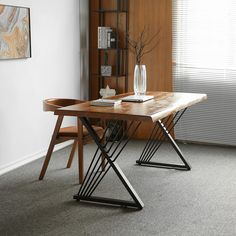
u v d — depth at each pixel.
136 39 7.16
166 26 6.97
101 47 7.14
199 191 5.12
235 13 6.62
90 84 7.48
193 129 7.05
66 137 5.39
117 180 5.43
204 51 6.83
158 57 7.08
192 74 6.94
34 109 6.23
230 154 6.51
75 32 7.02
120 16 7.22
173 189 5.17
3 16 5.53
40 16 6.23
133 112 4.57
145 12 7.06
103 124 6.40
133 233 4.18
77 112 4.66
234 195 5.02
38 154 6.33
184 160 5.84
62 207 4.69
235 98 6.76
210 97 6.88
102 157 5.61
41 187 5.22
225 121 6.87
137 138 7.33
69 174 5.65
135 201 4.67
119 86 7.39
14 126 5.89
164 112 4.65
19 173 5.68
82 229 4.25
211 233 4.18
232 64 6.71
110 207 4.70
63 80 6.80
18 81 5.90
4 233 4.18
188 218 4.46
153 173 5.69
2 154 5.72
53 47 6.53
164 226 4.31
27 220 4.42
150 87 7.18
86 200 4.83
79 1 7.07
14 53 5.75
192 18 6.84
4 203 4.79
